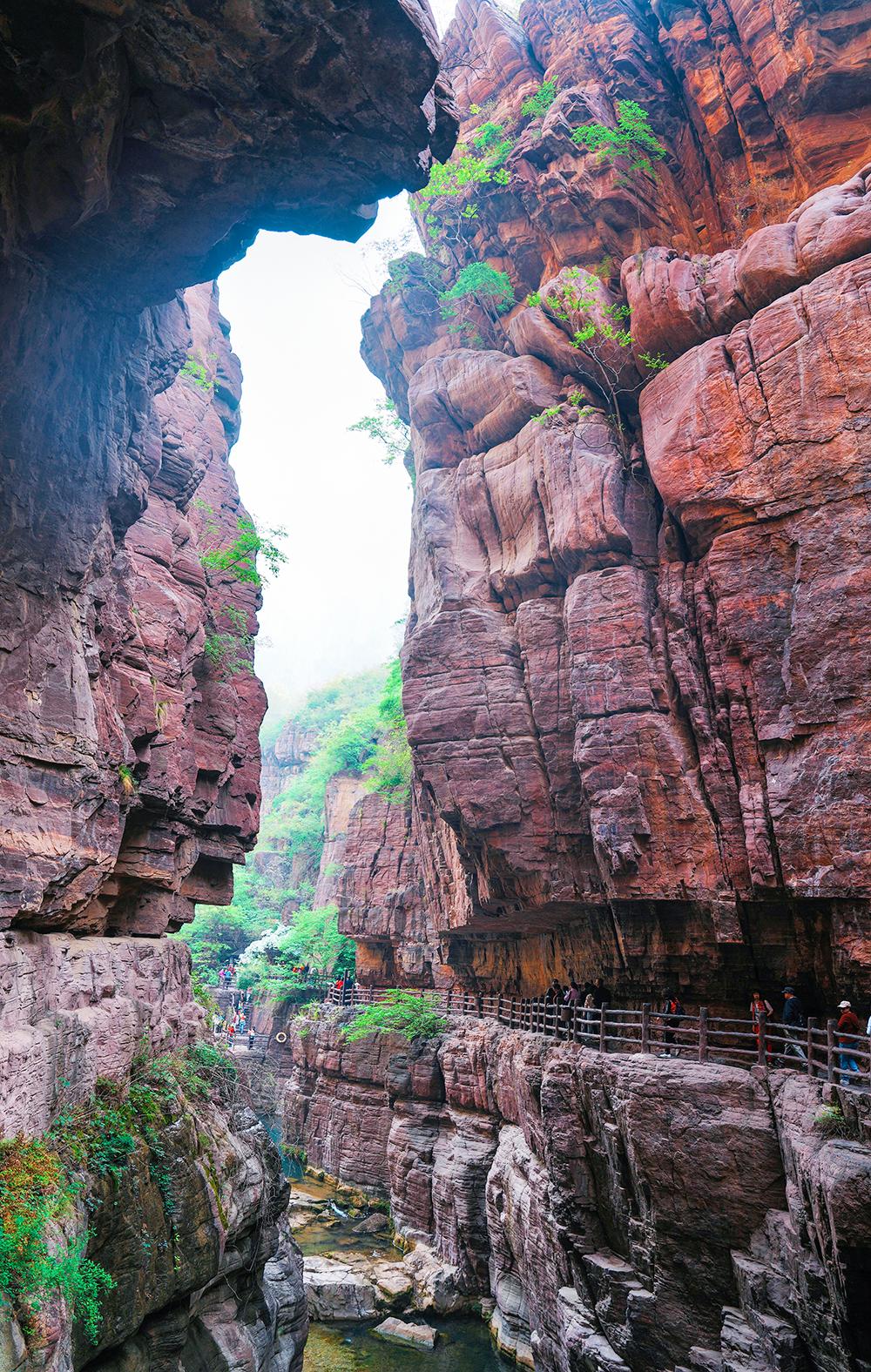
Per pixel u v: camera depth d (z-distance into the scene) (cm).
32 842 960
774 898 1638
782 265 1770
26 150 838
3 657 949
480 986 2936
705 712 1780
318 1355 2003
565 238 2247
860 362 1605
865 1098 1175
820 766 1540
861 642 1527
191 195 971
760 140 2050
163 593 1591
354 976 3916
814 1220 1198
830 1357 1160
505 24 2589
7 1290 667
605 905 2009
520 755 2084
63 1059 965
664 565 1922
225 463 2197
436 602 2342
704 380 1816
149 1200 1091
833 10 1855
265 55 835
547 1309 1859
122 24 766
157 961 1473
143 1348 1059
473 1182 2389
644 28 2312
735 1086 1439
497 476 2283
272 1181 1572
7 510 953
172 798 1582
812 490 1631
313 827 5603
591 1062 1697
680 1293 1442
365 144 954
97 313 1085
